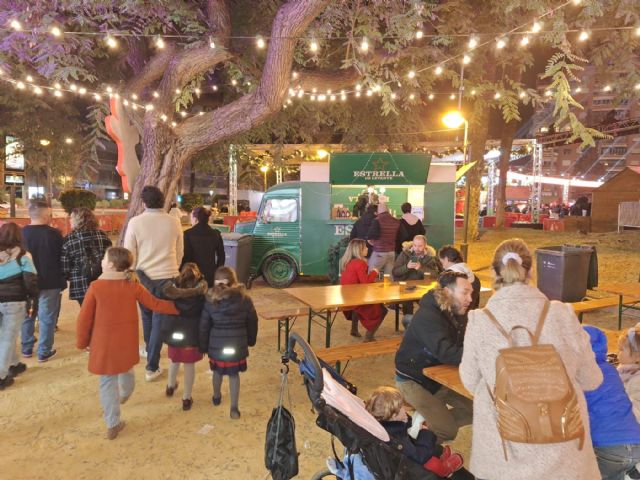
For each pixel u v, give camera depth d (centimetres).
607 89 845
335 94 1062
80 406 445
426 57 943
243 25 977
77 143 1346
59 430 400
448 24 834
